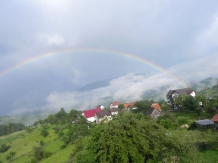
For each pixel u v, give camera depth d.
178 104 67.75
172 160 15.57
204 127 38.03
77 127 68.00
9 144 87.81
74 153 41.50
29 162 58.19
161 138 16.16
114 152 15.22
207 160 20.66
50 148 64.81
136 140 15.62
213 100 55.41
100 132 18.23
